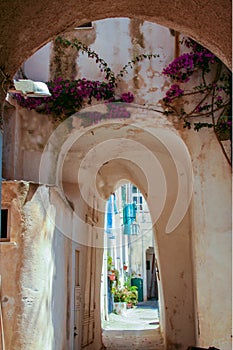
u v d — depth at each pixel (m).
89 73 7.12
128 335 10.74
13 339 5.04
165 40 7.08
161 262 8.36
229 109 6.64
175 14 3.27
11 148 6.73
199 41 3.47
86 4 3.14
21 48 3.19
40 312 5.16
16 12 2.89
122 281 20.36
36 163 6.95
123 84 7.04
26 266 5.20
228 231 6.49
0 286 5.14
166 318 8.25
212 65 6.80
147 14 3.36
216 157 6.65
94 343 8.85
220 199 6.56
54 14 3.10
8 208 5.33
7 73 3.20
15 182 5.34
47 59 7.16
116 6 3.24
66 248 6.61
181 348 8.11
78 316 7.59
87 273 8.56
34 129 7.00
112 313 16.31
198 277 6.45
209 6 3.01
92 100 7.02
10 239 5.26
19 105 6.92
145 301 24.88
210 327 6.31
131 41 7.12
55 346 5.71
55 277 5.78
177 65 6.83
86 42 7.16
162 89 6.96
